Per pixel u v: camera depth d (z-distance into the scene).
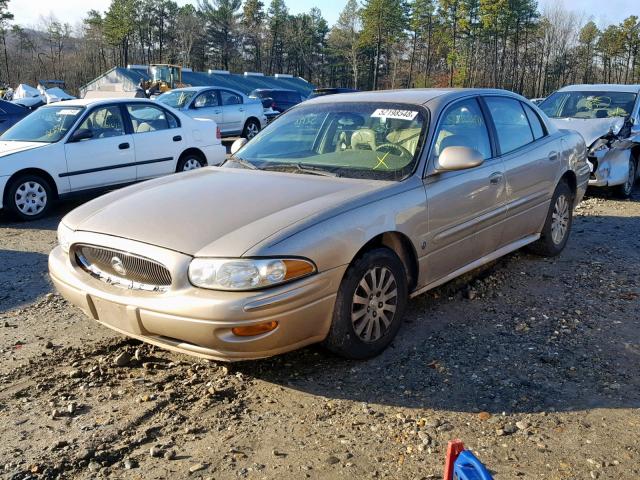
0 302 4.98
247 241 3.20
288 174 4.20
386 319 3.83
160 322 3.24
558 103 10.41
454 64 79.69
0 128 14.59
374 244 3.84
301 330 3.32
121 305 3.36
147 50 91.25
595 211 8.43
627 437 3.02
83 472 2.77
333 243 3.38
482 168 4.61
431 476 2.72
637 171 9.76
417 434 3.04
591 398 3.39
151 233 3.41
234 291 3.11
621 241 6.72
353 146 4.43
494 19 73.12
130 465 2.82
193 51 92.75
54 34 90.25
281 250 3.19
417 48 88.88
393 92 4.94
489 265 5.70
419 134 4.28
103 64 86.88
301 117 4.96
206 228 3.38
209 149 10.15
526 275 5.45
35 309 4.81
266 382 3.57
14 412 3.27
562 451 2.91
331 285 3.39
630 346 4.04
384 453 2.89
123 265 3.42
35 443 2.98
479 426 3.12
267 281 3.13
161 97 17.25
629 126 9.25
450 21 77.94
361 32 83.62
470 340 4.11
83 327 4.41
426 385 3.52
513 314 4.57
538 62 85.31
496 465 2.80
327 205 3.55
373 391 3.46
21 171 7.98
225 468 2.79
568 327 4.33
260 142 4.91
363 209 3.62
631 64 88.19
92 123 8.73
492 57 77.75
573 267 5.70
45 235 7.37
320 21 100.44
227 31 94.38
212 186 4.01
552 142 5.65
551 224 5.77
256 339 3.16
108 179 8.79
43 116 8.92
